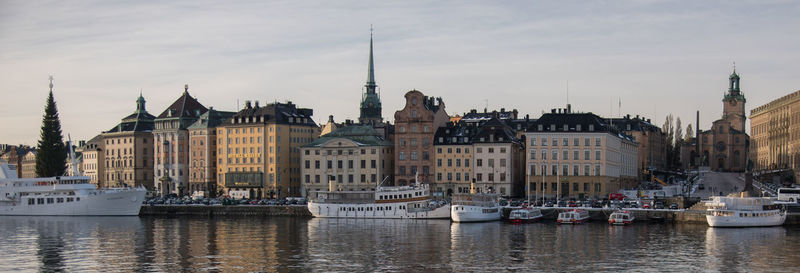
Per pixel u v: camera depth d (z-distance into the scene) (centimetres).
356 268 13200
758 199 18688
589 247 15188
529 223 19650
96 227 19438
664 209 19738
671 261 13662
